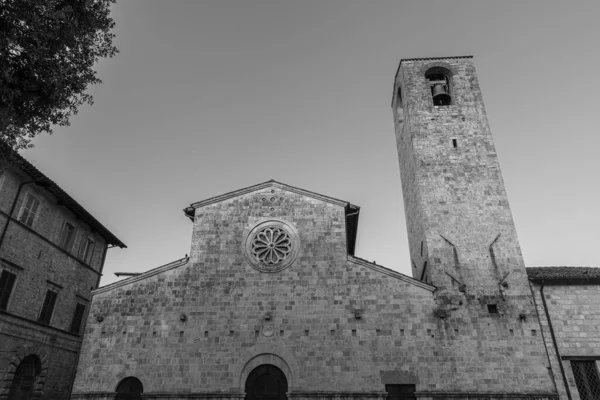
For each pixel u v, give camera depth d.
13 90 13.11
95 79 15.40
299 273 26.36
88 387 23.48
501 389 22.59
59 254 31.02
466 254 27.00
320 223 28.02
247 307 25.47
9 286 26.03
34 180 27.81
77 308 33.41
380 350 23.80
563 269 28.72
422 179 30.12
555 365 23.86
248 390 23.34
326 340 24.25
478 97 33.53
